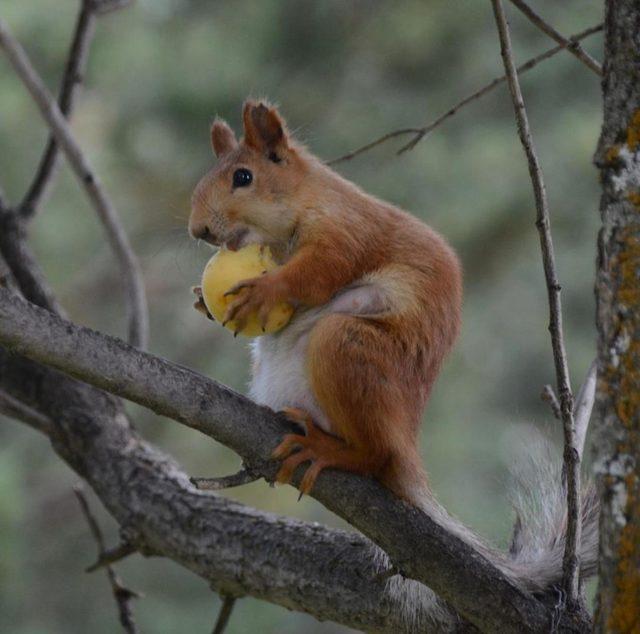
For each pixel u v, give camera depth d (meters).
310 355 8.07
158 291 20.41
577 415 8.12
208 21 20.56
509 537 8.50
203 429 7.37
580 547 7.96
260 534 8.59
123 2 11.93
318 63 20.23
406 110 19.89
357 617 7.95
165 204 19.78
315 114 19.91
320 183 8.89
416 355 8.27
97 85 20.47
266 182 8.90
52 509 19.62
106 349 7.04
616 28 6.42
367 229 8.66
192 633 17.66
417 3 20.27
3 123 19.86
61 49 19.89
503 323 20.44
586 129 19.67
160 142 20.23
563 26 19.73
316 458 7.70
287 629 17.55
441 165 19.50
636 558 6.09
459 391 20.02
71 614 18.64
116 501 9.48
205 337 20.45
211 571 8.70
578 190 19.88
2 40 11.02
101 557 9.41
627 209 6.29
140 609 18.06
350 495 7.63
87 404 10.13
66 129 11.00
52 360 6.96
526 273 20.39
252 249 8.56
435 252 8.70
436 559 7.37
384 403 7.97
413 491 8.02
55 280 20.39
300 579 8.22
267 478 7.63
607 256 6.32
